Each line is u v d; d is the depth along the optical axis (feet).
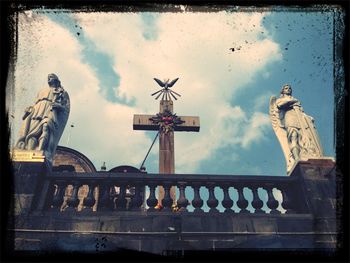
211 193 29.48
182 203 28.86
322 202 27.96
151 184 29.73
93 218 26.55
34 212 26.27
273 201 29.17
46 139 30.76
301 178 29.58
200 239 26.16
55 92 33.83
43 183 28.63
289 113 34.14
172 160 59.47
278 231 26.37
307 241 25.84
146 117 62.59
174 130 63.00
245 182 30.07
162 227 26.50
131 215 26.96
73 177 29.37
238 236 26.37
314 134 32.53
